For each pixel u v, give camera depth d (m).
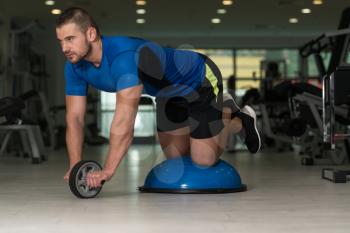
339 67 3.47
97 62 2.36
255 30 11.36
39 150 5.59
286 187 2.96
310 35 11.90
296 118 5.01
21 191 2.79
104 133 11.67
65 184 3.17
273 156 6.16
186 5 8.91
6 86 7.72
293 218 1.93
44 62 9.98
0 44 9.03
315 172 4.00
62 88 10.45
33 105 8.68
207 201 2.36
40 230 1.72
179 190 2.63
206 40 12.01
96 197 2.49
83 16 2.28
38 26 9.28
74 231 1.71
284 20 10.26
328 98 3.41
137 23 10.45
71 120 2.52
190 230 1.71
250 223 1.83
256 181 3.31
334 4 8.93
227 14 9.69
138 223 1.83
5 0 8.48
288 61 12.10
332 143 3.40
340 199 2.44
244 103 6.52
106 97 11.66
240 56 12.20
